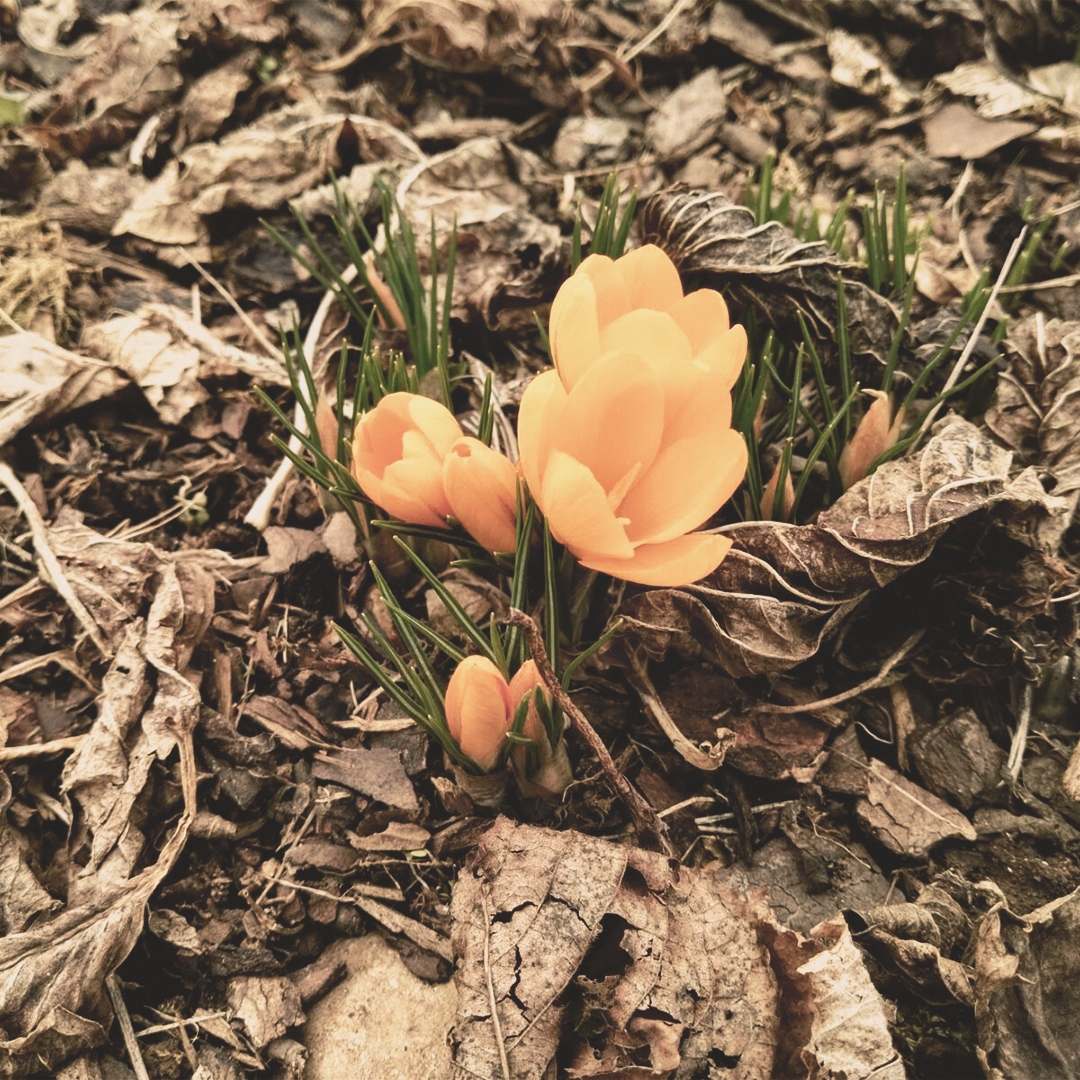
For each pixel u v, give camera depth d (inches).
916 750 11.2
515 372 13.8
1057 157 16.2
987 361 12.6
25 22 16.8
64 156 15.3
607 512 8.7
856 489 10.8
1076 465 11.8
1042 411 12.1
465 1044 9.0
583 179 16.5
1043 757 11.2
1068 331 12.2
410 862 10.6
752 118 17.6
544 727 9.8
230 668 11.4
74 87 15.6
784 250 12.3
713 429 9.2
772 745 11.1
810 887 10.6
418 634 11.6
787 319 12.5
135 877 9.9
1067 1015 9.7
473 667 9.1
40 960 9.4
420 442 9.9
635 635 11.1
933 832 10.7
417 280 12.4
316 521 12.8
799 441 12.4
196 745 10.8
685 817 10.9
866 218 12.8
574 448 9.1
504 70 16.9
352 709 11.4
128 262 14.5
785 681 11.4
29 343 12.9
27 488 12.4
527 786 10.3
